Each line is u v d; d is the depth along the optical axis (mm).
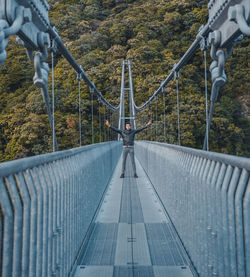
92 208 2492
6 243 796
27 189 1001
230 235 990
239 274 934
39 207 1038
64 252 1407
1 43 1097
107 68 32344
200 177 1386
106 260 1769
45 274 1097
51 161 1335
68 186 1535
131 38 42594
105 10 57250
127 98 32219
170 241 2074
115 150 7344
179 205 1988
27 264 913
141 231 2309
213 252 1177
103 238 2160
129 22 44156
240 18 1190
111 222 2568
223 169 1107
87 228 2154
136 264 1705
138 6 54969
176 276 1553
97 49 39469
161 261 1742
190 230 1641
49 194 1178
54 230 1248
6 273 787
